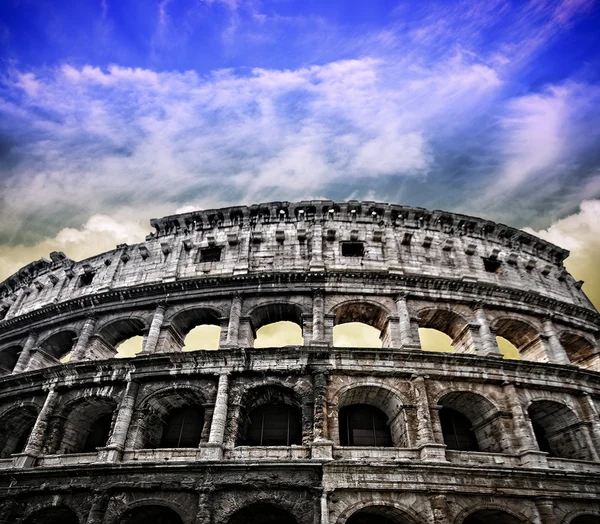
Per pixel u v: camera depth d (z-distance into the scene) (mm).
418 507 28312
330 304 40469
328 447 30234
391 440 35250
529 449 31969
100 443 37938
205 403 34094
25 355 44375
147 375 35594
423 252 46531
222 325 39688
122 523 29578
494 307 42781
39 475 31562
